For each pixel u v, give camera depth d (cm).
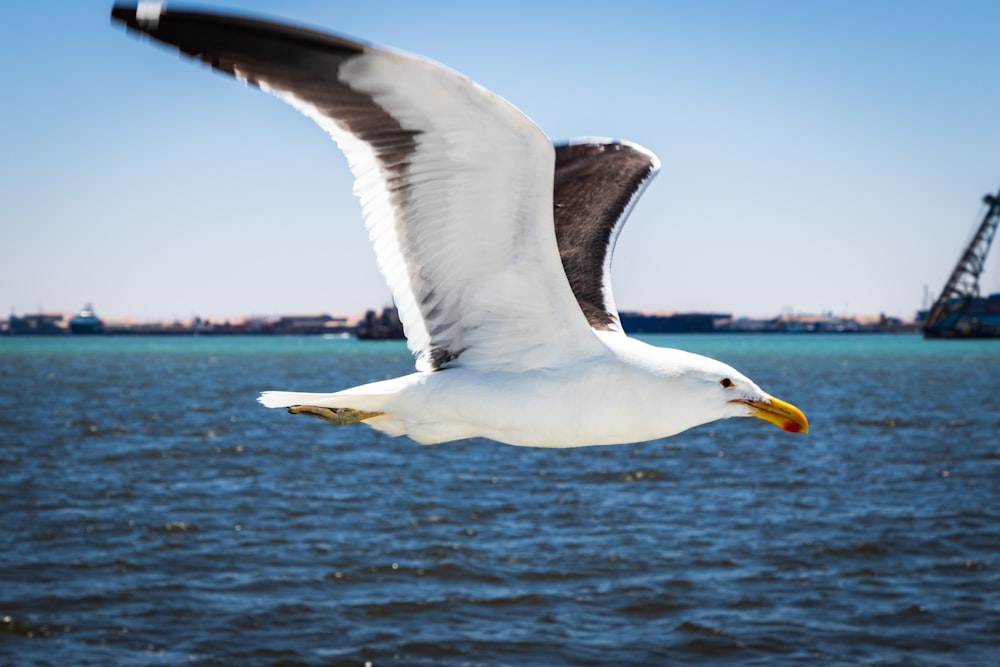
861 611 1488
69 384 7125
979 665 1294
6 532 1955
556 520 2103
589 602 1534
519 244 550
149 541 1895
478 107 495
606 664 1305
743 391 618
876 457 3128
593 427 591
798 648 1352
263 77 468
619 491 2473
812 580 1642
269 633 1405
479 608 1508
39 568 1694
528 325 580
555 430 587
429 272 560
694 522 2083
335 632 1409
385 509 2220
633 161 779
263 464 2936
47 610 1482
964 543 1886
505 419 584
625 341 618
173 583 1617
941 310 16688
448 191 532
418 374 592
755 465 2942
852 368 9775
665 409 601
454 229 546
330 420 595
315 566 1723
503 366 588
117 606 1505
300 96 481
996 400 5534
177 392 6238
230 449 3284
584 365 586
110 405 5134
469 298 573
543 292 568
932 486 2550
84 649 1343
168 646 1357
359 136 504
